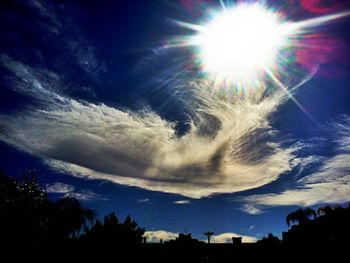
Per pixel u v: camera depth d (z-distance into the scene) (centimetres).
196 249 3559
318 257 2503
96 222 2502
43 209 2044
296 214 2956
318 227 2673
